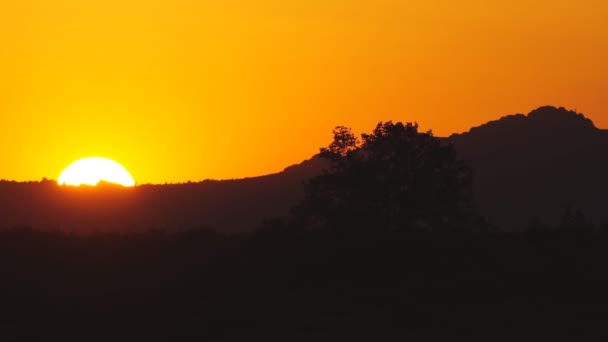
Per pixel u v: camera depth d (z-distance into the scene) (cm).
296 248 10912
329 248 10725
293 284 9794
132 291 9862
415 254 10456
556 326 8331
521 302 9006
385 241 10919
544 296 9162
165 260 10825
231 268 10312
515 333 8144
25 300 9562
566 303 8969
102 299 9588
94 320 8794
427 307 8888
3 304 9400
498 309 8812
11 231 12350
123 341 8019
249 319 8562
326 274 10000
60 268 10644
